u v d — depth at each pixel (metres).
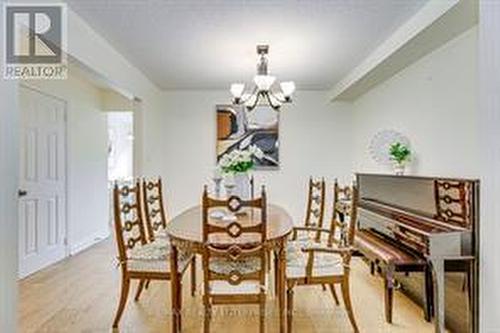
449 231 2.67
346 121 6.09
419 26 3.09
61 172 5.04
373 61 4.12
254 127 6.07
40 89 4.52
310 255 2.75
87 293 3.64
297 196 6.06
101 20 3.32
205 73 5.07
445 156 3.35
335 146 6.08
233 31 3.56
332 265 2.82
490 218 2.12
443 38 3.20
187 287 3.78
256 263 2.62
